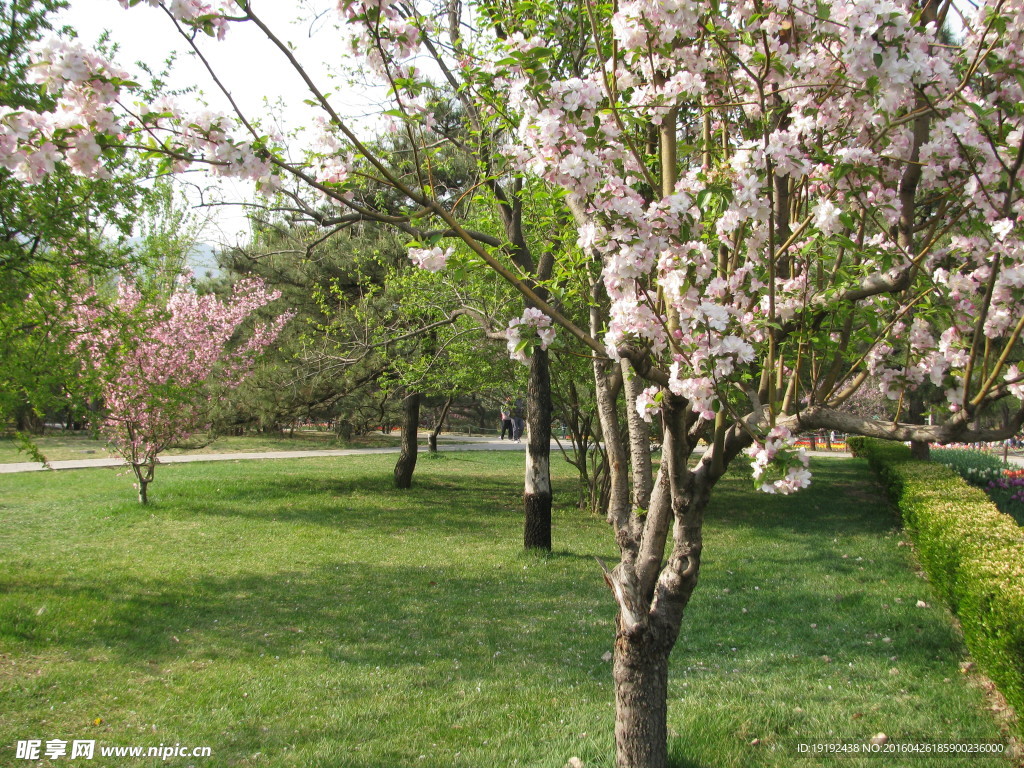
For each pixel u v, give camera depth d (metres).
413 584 6.87
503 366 10.22
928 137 2.54
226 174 2.03
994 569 4.07
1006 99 2.39
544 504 8.32
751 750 3.33
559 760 3.31
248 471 15.99
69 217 5.76
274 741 3.60
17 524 9.62
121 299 10.22
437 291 8.95
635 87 2.62
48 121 2.02
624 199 2.07
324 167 2.39
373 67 2.27
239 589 6.61
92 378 6.34
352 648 5.03
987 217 2.38
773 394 2.36
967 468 12.83
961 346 2.50
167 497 11.91
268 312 13.27
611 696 4.16
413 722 3.82
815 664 4.49
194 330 10.98
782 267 2.86
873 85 1.99
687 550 2.84
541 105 2.19
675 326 2.40
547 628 5.52
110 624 5.39
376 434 30.05
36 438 23.22
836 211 2.11
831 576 6.82
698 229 2.31
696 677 4.36
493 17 3.96
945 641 4.77
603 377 3.12
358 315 10.95
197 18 1.88
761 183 2.26
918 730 3.51
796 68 2.35
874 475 13.92
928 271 2.70
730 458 2.74
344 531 9.63
